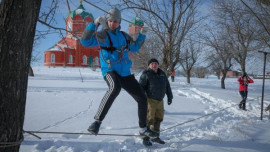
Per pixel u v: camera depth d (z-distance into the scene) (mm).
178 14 8547
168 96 5531
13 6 2449
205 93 14992
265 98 14391
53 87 14242
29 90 12250
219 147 4781
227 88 20484
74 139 5012
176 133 5957
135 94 4074
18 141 2656
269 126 6684
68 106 8422
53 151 4332
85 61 51656
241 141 5176
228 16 11797
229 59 19469
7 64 2461
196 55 19328
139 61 9586
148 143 4840
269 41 11297
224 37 14500
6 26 2443
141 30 4254
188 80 25062
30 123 6066
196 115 8344
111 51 3791
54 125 5957
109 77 3727
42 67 49719
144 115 4227
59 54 51625
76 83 17500
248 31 11828
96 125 3602
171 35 8641
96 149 4598
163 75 5309
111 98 3617
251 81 10773
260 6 9805
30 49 2650
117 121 6652
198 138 5344
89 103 9133
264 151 4609
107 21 3793
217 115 8609
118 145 4781
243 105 10500
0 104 2473
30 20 2561
